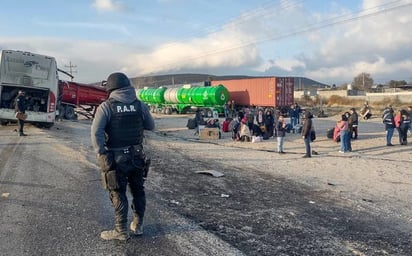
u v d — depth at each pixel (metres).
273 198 8.11
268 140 21.41
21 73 20.98
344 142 16.72
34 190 7.97
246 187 9.16
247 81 45.56
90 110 36.19
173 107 52.12
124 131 5.00
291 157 15.00
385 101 69.94
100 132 4.86
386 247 5.37
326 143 19.94
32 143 15.80
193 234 5.59
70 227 5.76
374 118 41.34
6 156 12.34
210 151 16.47
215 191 8.62
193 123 28.19
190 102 47.88
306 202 7.82
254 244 5.34
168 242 5.24
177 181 9.59
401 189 9.37
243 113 26.19
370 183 10.07
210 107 44.66
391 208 7.50
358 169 12.27
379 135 23.56
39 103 21.92
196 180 9.81
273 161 13.81
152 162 12.63
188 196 8.03
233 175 10.73
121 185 5.07
